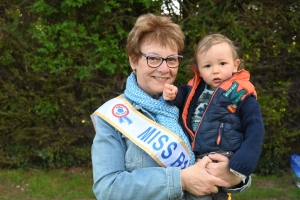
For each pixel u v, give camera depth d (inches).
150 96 80.4
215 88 82.6
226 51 82.6
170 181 70.2
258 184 225.6
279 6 230.2
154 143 74.3
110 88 242.8
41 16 236.4
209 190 71.7
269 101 230.5
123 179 71.1
